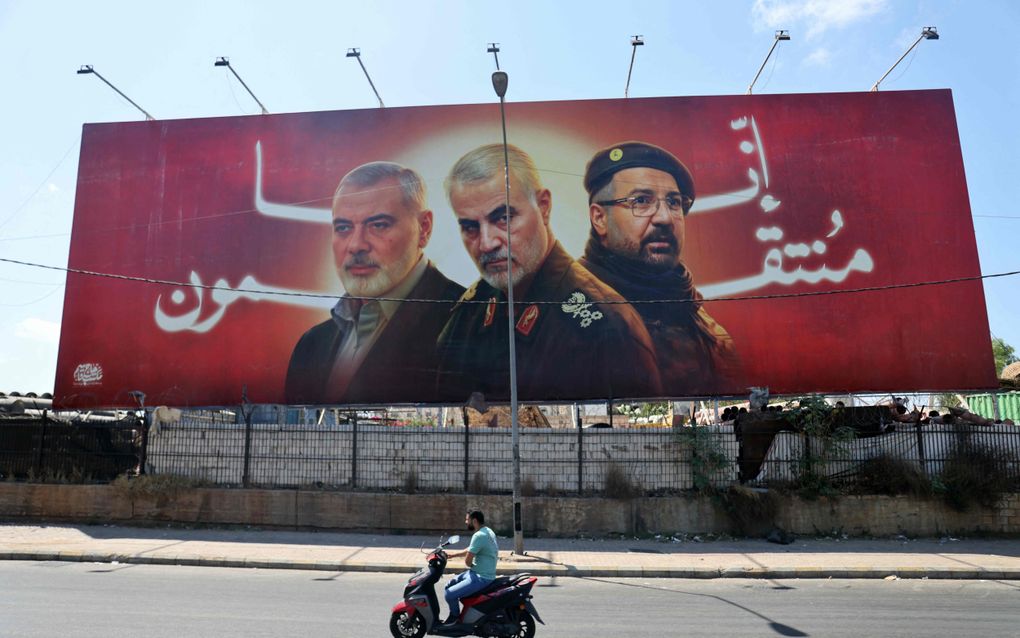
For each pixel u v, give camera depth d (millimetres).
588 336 22219
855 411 17047
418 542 15031
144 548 13805
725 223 22719
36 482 17172
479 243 23094
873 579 12094
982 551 14281
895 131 22984
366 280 23141
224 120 24359
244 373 22766
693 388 21781
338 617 8031
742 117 23281
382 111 24062
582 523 16062
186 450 17250
